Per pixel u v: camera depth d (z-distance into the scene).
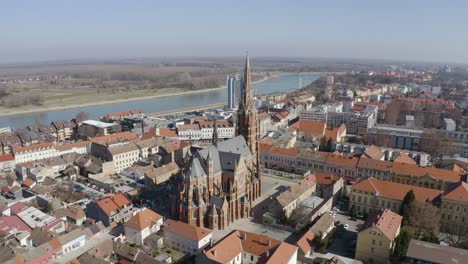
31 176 194.50
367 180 155.50
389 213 129.75
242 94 166.75
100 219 147.50
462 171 180.88
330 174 188.25
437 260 104.94
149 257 113.94
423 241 118.94
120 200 154.12
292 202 153.50
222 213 140.38
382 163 188.12
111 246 122.06
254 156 172.00
